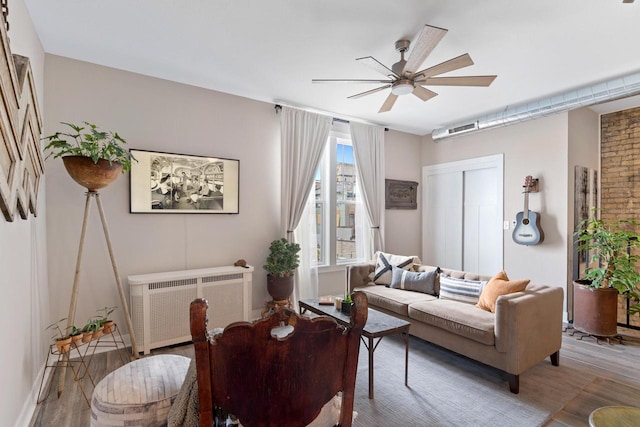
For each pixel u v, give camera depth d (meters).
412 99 4.07
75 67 3.05
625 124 4.47
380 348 3.25
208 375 0.90
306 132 4.40
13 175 1.61
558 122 4.18
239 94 3.93
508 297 2.52
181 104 3.59
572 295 4.11
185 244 3.61
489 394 2.42
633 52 2.86
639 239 3.44
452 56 2.95
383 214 5.25
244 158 4.02
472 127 4.77
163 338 3.14
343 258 5.09
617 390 2.48
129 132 3.30
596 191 4.64
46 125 2.93
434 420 2.12
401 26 2.51
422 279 3.66
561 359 3.02
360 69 3.25
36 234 2.46
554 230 4.20
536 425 2.07
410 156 5.86
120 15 2.39
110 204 3.20
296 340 0.96
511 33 2.58
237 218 3.97
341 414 1.08
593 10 2.28
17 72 1.81
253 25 2.51
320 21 2.45
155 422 1.43
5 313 1.71
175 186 3.53
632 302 4.29
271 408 0.96
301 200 4.34
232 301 3.54
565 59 3.00
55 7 2.30
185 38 2.70
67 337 2.26
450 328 2.82
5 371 1.70
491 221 4.95
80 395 2.36
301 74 3.37
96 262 3.13
